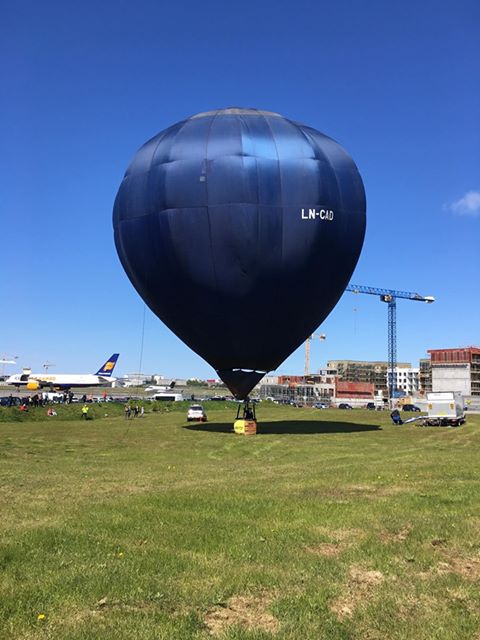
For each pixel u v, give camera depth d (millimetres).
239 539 8477
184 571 7012
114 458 21719
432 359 169250
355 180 28719
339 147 29391
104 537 8547
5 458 21281
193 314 27938
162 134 28953
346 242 28000
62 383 106312
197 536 8625
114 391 138875
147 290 28891
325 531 8984
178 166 26797
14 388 129375
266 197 26328
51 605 5906
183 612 5797
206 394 133750
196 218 26375
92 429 39844
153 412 67625
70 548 7996
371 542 8297
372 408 101312
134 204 28094
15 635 5227
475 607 6023
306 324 28562
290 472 16859
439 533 8781
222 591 6336
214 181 26234
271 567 7195
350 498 11867
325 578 6777
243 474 16500
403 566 7293
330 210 27172
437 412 45719
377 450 24922
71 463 19766
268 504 11023
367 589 6523
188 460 20953
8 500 11969
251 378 29359
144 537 8609
